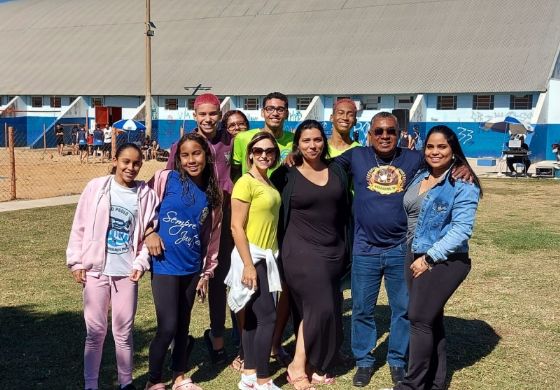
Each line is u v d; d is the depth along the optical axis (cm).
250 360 504
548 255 993
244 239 486
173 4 5366
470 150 3562
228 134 573
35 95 4644
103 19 5425
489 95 3506
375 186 510
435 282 464
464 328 655
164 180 493
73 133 3738
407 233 493
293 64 4125
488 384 523
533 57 3538
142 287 812
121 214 474
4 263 923
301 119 3916
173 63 4531
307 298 502
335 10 4553
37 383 514
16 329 644
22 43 5369
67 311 704
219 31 4756
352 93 3734
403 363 525
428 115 3653
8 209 1434
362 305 522
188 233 481
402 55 3900
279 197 495
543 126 3362
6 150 3956
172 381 516
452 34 3934
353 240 527
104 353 582
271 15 4753
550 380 531
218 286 554
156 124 4331
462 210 456
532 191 1952
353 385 523
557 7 3844
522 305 732
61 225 1230
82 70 4769
